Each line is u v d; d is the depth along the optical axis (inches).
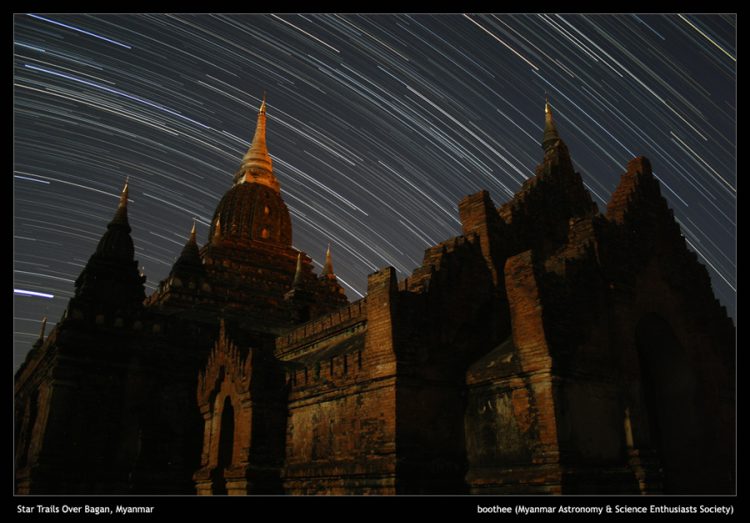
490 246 993.5
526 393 771.4
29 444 1326.3
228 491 994.1
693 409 997.2
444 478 796.6
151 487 1197.7
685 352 1014.4
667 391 1035.9
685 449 991.0
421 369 837.8
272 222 2413.9
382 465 777.6
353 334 1233.4
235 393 1069.8
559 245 1123.9
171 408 1316.4
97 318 1296.8
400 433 786.2
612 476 747.4
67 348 1234.6
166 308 1861.5
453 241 973.2
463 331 912.9
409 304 867.4
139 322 1348.4
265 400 1018.7
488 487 773.3
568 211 1183.6
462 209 1063.0
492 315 956.0
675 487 979.9
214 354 1205.7
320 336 1320.1
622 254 944.9
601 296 881.5
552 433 720.3
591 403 783.1
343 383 909.2
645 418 845.2
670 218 1093.8
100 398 1245.1
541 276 805.2
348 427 882.1
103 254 1435.8
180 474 1245.7
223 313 1909.4
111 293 1389.0
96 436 1213.1
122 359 1296.8
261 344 1207.6
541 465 720.3
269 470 973.2
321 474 892.6
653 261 1014.4
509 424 785.6
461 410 860.6
